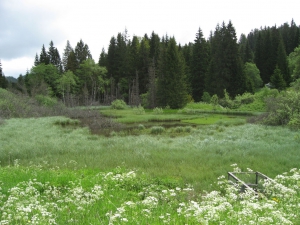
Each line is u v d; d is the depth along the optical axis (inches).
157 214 182.1
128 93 2842.0
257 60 2822.3
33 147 580.4
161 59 2153.1
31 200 203.9
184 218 173.8
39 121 1147.9
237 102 1899.6
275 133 748.6
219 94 2225.6
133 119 1326.3
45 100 1734.7
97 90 2913.4
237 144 593.3
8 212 179.0
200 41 2564.0
